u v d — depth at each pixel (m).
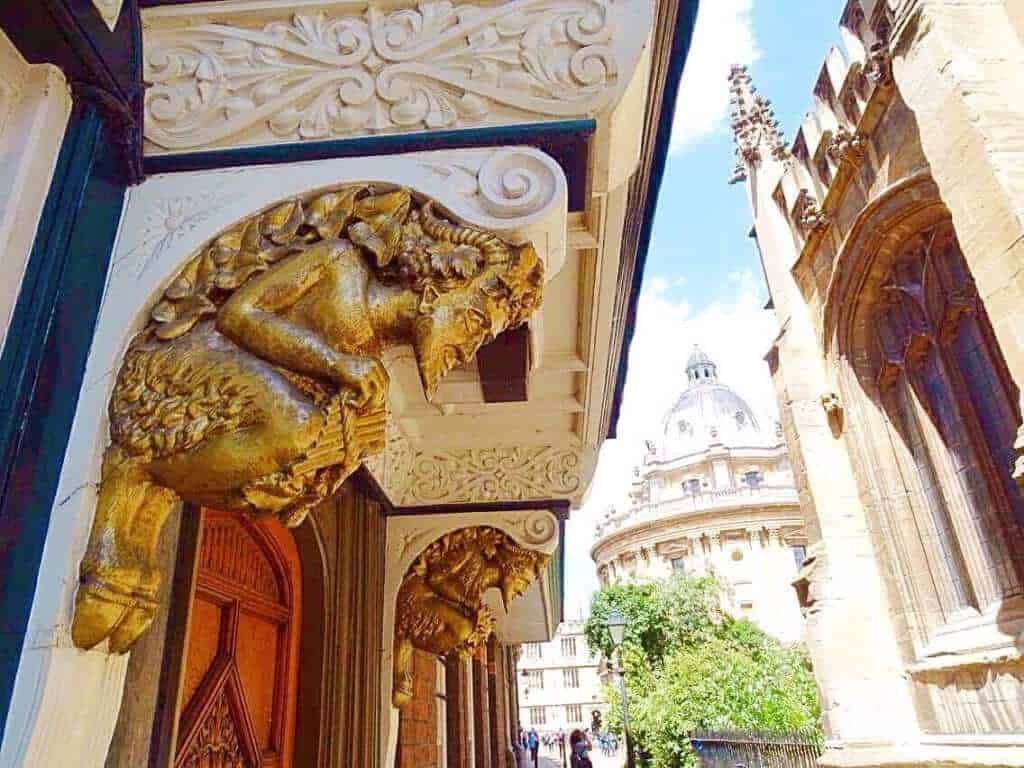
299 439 0.97
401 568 3.17
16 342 0.97
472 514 3.24
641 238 2.00
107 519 0.99
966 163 5.67
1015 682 6.20
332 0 1.32
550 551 3.23
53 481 0.98
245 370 1.04
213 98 1.26
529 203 1.18
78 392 1.04
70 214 1.07
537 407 2.89
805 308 10.17
